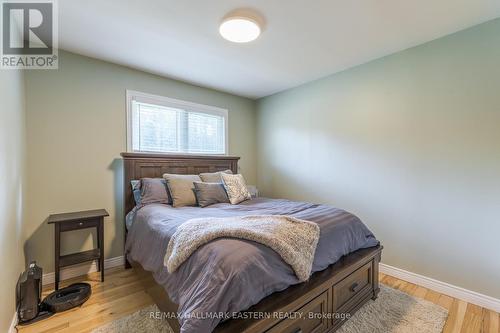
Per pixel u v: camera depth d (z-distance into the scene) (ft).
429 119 7.36
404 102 7.89
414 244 7.69
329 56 8.40
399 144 8.03
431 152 7.34
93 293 6.88
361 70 9.05
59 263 6.93
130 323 5.54
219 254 4.00
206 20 6.29
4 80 4.98
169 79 10.46
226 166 11.82
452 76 6.91
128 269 8.50
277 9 5.82
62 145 7.78
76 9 5.79
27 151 7.11
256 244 4.33
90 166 8.32
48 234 7.48
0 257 4.53
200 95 11.55
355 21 6.33
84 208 8.18
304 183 11.25
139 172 9.02
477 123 6.50
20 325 5.49
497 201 6.22
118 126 8.96
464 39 6.70
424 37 7.14
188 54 8.24
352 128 9.36
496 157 6.23
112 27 6.59
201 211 7.12
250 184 13.62
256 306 3.89
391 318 5.74
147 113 9.81
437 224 7.23
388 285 7.48
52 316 5.82
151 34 6.97
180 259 4.43
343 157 9.66
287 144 12.07
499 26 6.16
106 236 8.64
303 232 5.05
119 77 9.03
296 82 11.06
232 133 12.85
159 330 5.31
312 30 6.76
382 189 8.47
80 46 7.61
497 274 6.20
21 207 6.43
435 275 7.23
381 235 8.48
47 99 7.52
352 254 6.08
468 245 6.66
